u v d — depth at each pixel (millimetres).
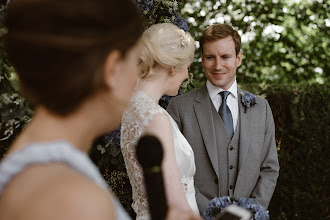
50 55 607
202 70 6016
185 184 1889
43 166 578
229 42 2588
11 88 2334
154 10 2547
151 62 1750
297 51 6176
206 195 2562
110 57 658
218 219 764
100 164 2488
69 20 611
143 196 1688
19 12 615
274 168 2625
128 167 1729
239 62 2770
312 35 6055
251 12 6203
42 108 654
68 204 515
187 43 1795
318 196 4160
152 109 1656
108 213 536
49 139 635
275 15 6180
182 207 1504
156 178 804
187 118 2652
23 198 541
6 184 569
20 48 611
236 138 2600
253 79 6266
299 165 4168
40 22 606
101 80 657
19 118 2246
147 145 820
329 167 4160
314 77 6137
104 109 684
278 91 4176
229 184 2557
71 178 552
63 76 617
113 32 650
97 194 540
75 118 657
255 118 2652
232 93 2682
